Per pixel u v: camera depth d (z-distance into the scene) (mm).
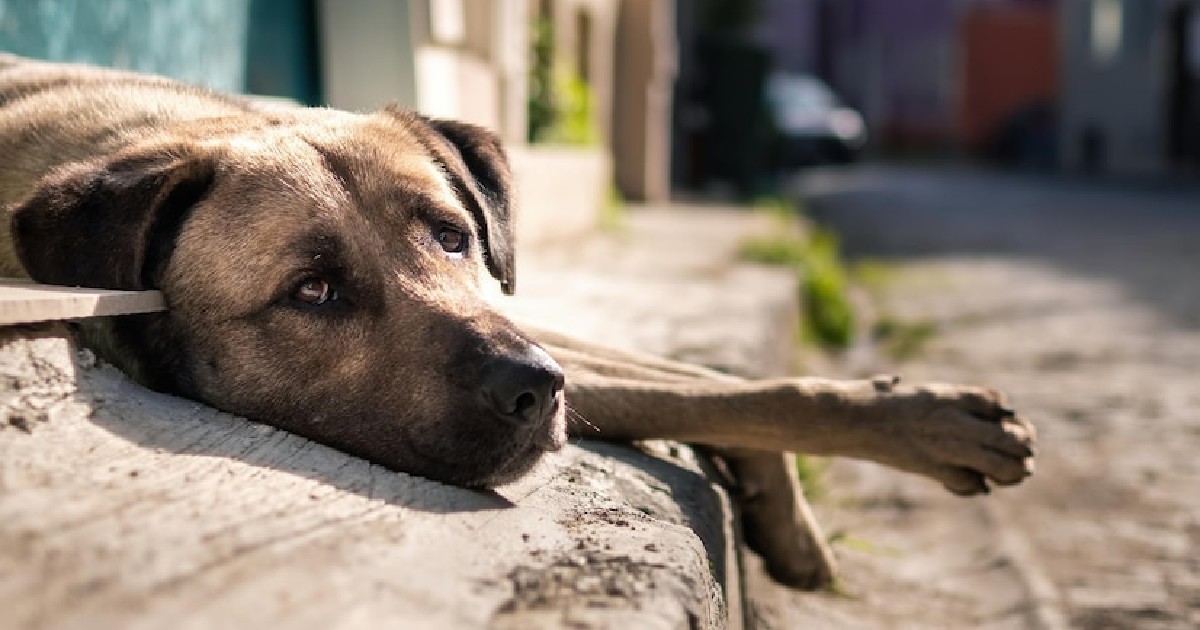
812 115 10672
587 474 1050
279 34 2166
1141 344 2711
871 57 16438
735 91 6891
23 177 1155
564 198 3410
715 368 1527
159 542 729
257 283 1015
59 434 848
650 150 5254
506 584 774
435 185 1097
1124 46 9758
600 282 2340
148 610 669
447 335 993
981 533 1578
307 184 1041
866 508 1690
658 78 5277
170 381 1038
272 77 2152
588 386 1160
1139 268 4008
